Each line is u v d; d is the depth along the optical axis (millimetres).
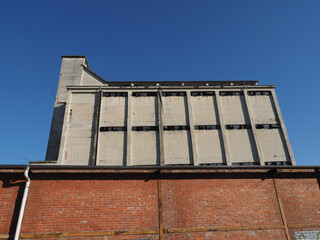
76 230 6098
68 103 19328
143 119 19156
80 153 17531
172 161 17609
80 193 6562
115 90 20141
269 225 6691
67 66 22719
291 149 18141
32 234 5949
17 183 6508
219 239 6371
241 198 6992
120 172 6879
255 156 18016
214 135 18750
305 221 6863
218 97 20219
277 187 7270
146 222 6383
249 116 19344
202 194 6922
